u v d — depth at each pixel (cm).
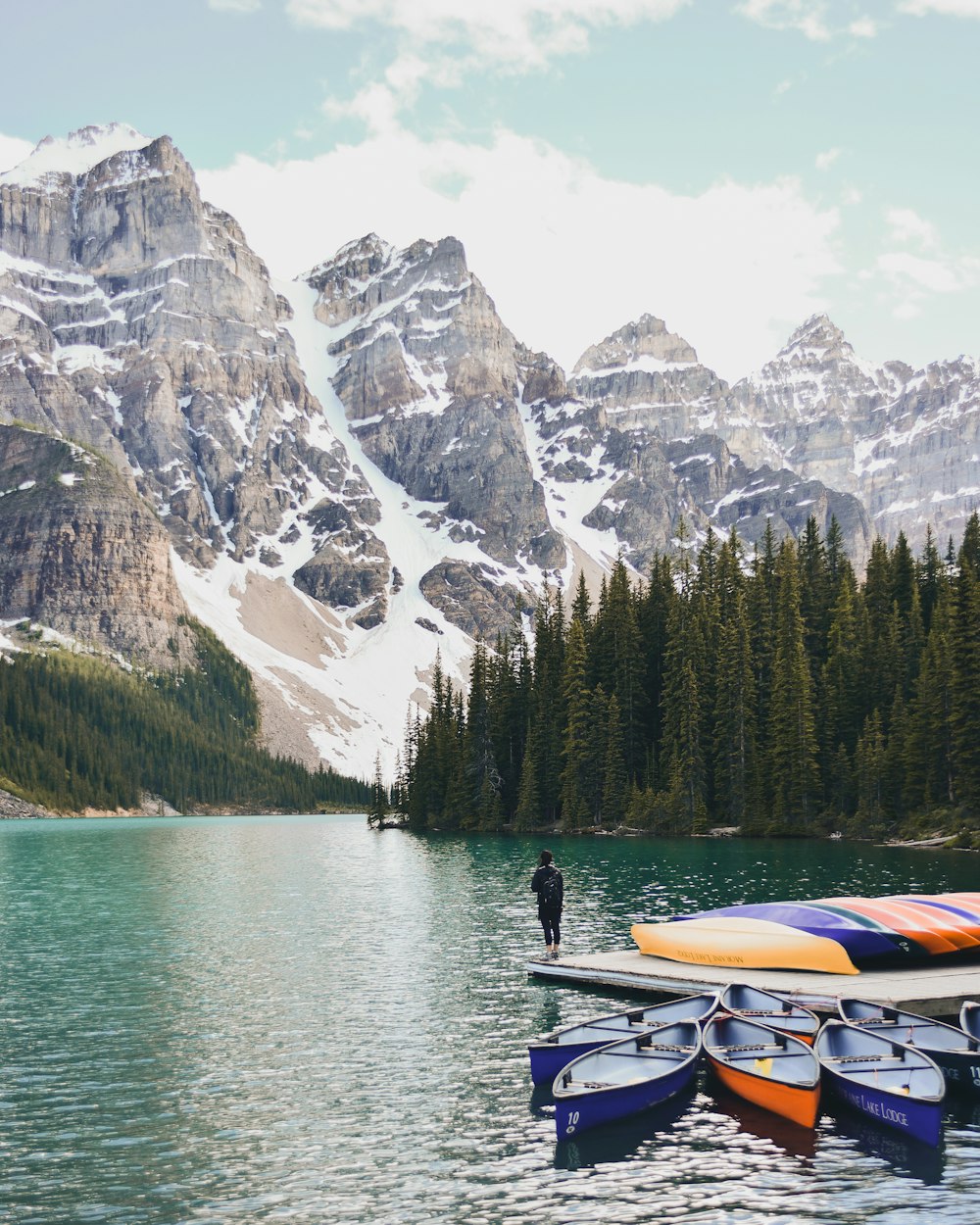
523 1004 3634
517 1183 2162
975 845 10281
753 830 12925
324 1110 2588
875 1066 2625
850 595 15250
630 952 4312
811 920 3969
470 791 16712
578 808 14625
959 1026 3275
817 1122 2503
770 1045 2753
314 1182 2170
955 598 12631
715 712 13738
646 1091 2514
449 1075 2856
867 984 3484
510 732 16900
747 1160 2275
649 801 13800
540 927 5406
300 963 4459
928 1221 1992
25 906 6694
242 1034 3284
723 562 16575
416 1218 2008
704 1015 2962
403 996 3784
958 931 3844
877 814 12088
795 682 13000
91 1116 2558
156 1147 2362
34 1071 2916
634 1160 2273
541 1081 2750
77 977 4212
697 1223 1986
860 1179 2177
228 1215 2023
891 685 13475
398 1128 2467
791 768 12838
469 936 5150
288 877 8719
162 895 7344
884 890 6562
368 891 7431
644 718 15488
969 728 11119
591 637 16362
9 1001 3775
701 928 4022
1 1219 2011
